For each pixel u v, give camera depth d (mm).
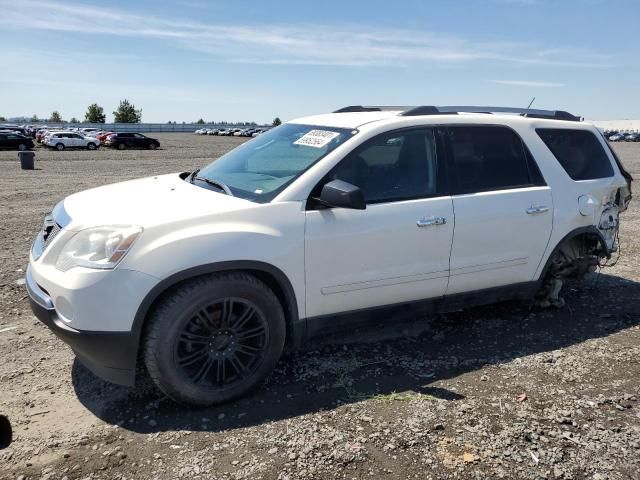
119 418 3244
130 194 3848
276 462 2844
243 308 3416
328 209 3627
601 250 5148
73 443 2982
